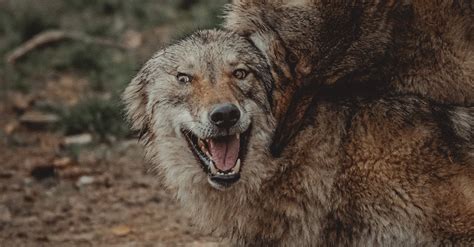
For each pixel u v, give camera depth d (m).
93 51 19.19
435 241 9.45
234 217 9.80
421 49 9.89
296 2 10.08
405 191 9.35
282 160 9.56
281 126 9.70
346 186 9.48
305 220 9.66
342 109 9.56
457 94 9.98
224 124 9.30
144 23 20.44
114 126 15.59
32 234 12.65
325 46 9.97
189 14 20.36
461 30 9.89
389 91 9.84
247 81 9.71
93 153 15.05
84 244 12.30
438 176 9.30
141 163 14.59
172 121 9.83
